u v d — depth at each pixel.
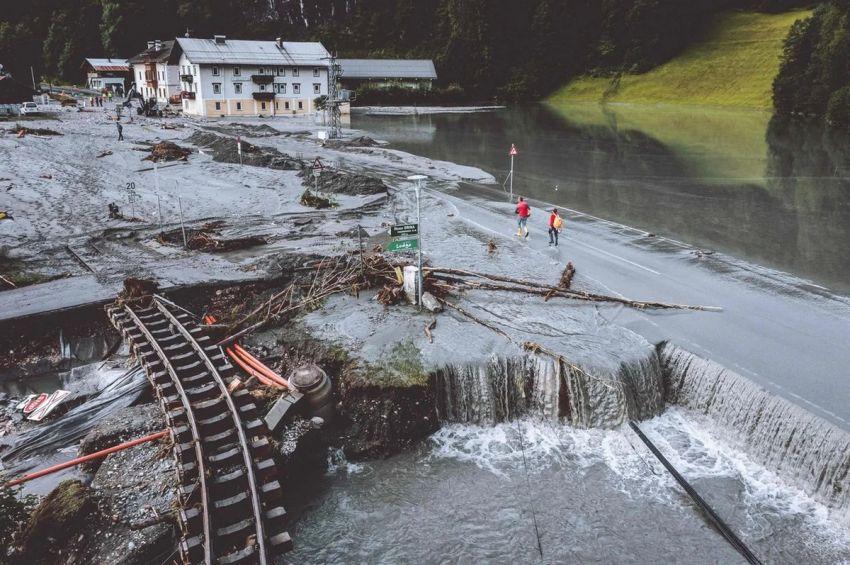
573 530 15.89
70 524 14.45
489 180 51.12
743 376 19.08
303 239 33.44
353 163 58.09
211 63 96.94
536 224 37.16
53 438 18.22
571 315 23.84
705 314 24.03
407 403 19.05
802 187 47.94
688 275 28.41
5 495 14.40
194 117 97.94
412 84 136.12
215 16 153.38
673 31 139.25
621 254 31.38
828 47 90.25
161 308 23.81
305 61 104.81
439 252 31.30
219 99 99.56
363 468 18.03
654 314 24.06
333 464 18.12
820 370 19.61
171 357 20.58
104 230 33.84
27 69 149.38
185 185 45.69
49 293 24.77
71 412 19.22
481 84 144.25
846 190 46.84
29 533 14.16
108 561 13.63
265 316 24.16
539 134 83.94
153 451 16.88
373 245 31.92
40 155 51.38
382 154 63.28
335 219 37.78
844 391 18.33
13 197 38.78
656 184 49.62
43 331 22.81
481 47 144.00
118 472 16.09
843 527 15.70
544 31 144.75
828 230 36.12
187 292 25.58
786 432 17.41
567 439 19.31
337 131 79.44
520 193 46.25
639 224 37.34
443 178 51.75
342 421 19.17
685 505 16.58
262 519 14.55
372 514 16.42
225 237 33.34
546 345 21.14
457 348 20.97
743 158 61.75
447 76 143.50
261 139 72.81
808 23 97.69
